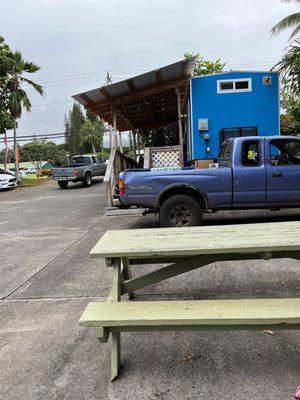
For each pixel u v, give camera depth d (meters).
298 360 3.07
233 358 3.14
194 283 4.86
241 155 7.53
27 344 3.59
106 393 2.80
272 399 2.63
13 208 14.15
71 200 15.45
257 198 7.55
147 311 2.96
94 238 7.83
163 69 10.85
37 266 6.12
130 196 7.69
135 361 3.18
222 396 2.69
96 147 80.88
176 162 12.19
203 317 2.81
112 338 2.99
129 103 13.44
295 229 3.91
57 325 3.95
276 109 12.64
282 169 7.52
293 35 17.00
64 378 3.02
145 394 2.76
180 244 3.47
